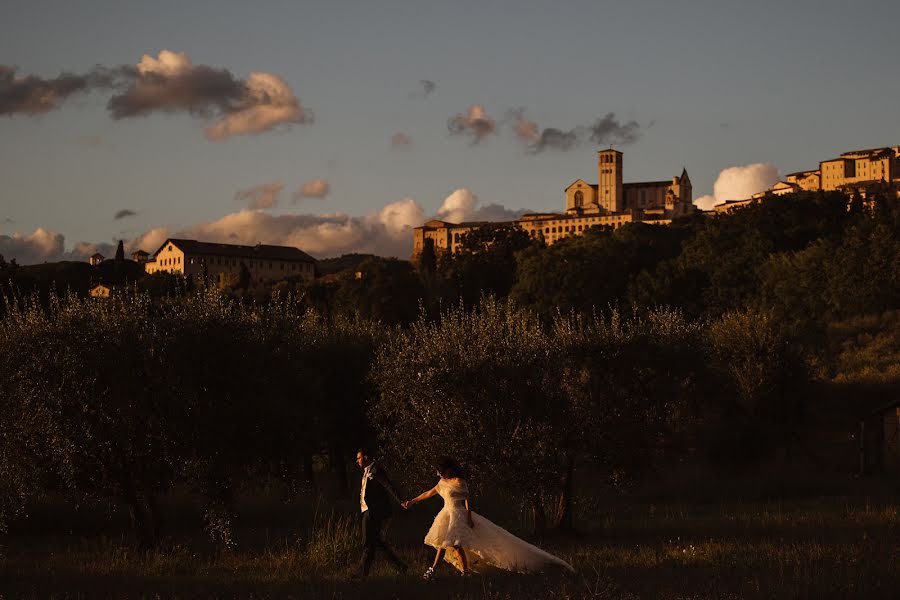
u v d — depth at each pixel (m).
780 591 13.46
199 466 22.64
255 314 26.00
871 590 13.39
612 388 26.25
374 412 27.75
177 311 23.55
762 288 103.94
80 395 20.94
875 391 58.53
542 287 116.69
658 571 16.44
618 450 25.73
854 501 30.77
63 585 16.91
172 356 21.83
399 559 18.47
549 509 29.48
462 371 24.20
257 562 19.75
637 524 26.23
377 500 17.47
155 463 22.39
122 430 21.52
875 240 95.25
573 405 25.42
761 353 46.44
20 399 20.88
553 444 24.75
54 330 21.30
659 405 27.03
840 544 18.47
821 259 98.88
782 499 33.97
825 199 131.50
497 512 30.95
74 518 29.16
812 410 52.69
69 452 20.92
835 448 47.19
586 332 27.92
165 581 17.28
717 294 108.81
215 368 22.59
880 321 85.12
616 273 120.62
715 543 20.23
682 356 27.97
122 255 188.88
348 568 18.36
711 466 42.94
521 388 24.14
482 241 183.88
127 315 22.28
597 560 18.34
